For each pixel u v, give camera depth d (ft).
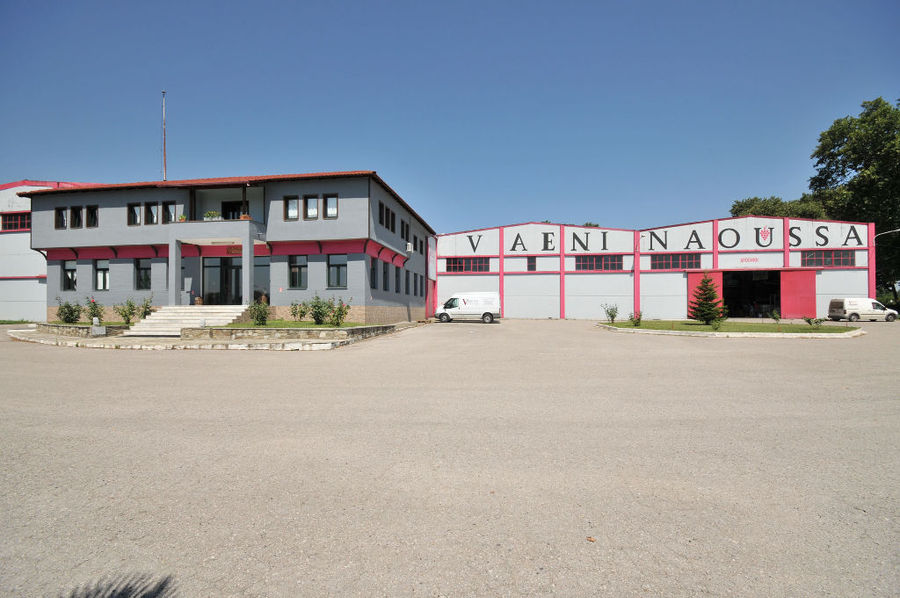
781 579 7.67
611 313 87.10
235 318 62.95
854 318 101.81
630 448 14.60
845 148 131.23
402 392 23.73
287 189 70.08
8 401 21.79
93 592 7.42
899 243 125.59
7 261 97.60
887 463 13.19
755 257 111.24
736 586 7.49
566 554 8.47
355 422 17.79
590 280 117.50
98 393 23.72
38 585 7.61
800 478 12.09
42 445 14.99
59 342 52.70
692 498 10.87
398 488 11.49
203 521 9.77
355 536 9.14
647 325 79.46
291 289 71.05
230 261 75.05
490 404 20.86
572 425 17.30
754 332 58.95
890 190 121.08
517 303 120.67
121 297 74.38
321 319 61.26
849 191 129.80
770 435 15.97
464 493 11.18
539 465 13.08
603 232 117.29
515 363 34.55
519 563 8.18
